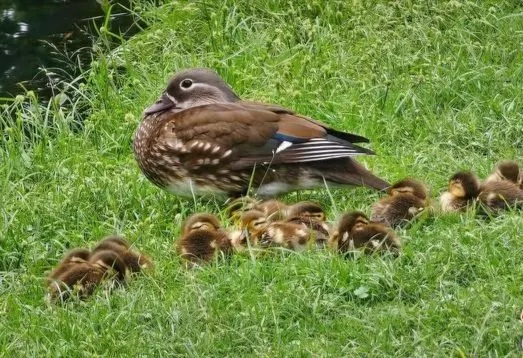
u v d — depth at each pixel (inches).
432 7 685.9
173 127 540.7
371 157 567.8
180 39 714.8
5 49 769.6
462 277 441.4
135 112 643.5
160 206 539.5
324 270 444.5
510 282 429.1
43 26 800.9
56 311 442.6
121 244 479.2
